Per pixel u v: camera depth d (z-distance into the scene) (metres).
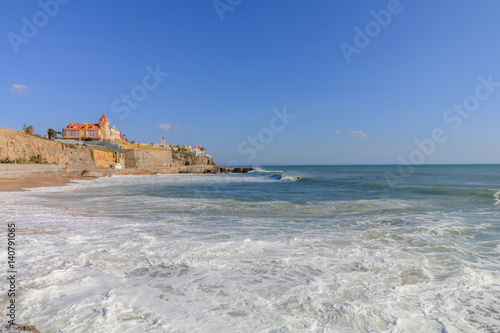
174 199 18.28
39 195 20.98
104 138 83.88
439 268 5.68
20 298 4.18
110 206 14.91
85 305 3.99
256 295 4.43
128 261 5.91
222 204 15.66
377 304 4.14
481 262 6.17
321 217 11.71
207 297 4.35
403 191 22.14
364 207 14.26
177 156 115.75
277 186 31.00
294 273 5.37
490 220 10.72
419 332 3.48
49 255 6.21
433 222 10.37
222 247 6.97
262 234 8.68
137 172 70.38
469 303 4.24
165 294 4.43
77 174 53.81
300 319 3.72
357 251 6.80
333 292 4.54
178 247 6.95
